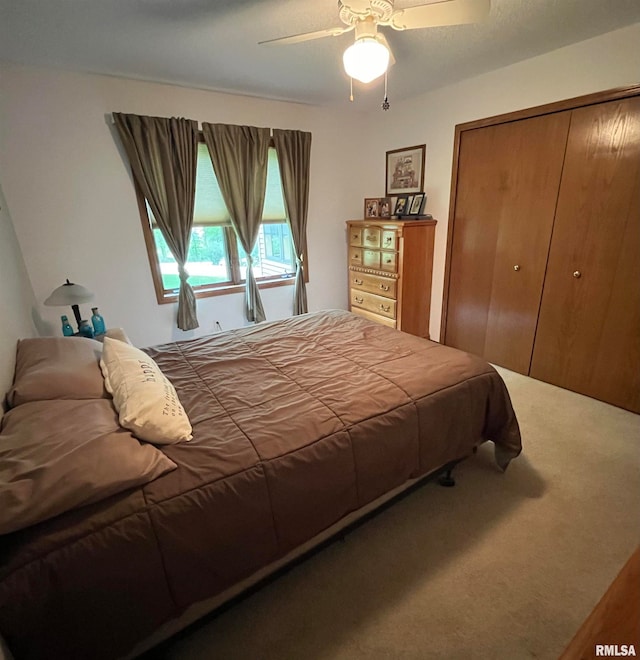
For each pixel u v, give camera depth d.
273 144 3.42
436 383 1.63
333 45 2.15
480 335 3.26
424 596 1.31
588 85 2.25
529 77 2.51
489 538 1.53
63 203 2.68
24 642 0.81
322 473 1.25
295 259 3.85
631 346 2.33
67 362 1.48
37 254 2.67
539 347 2.84
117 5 1.70
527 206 2.69
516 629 1.19
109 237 2.90
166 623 1.08
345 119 3.80
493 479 1.87
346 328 2.41
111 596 0.90
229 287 3.56
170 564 0.98
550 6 1.82
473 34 2.10
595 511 1.64
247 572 1.14
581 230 2.43
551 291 2.67
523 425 2.29
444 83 2.98
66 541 0.89
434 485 1.84
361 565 1.44
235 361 1.95
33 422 1.11
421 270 3.48
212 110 3.05
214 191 3.25
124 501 0.98
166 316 3.30
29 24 1.84
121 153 2.81
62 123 2.56
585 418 2.35
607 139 2.20
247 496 1.10
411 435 1.47
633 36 2.03
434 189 3.40
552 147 2.47
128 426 1.14
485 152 2.87
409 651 1.15
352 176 4.03
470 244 3.16
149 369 1.44
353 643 1.18
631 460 1.95
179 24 1.90
